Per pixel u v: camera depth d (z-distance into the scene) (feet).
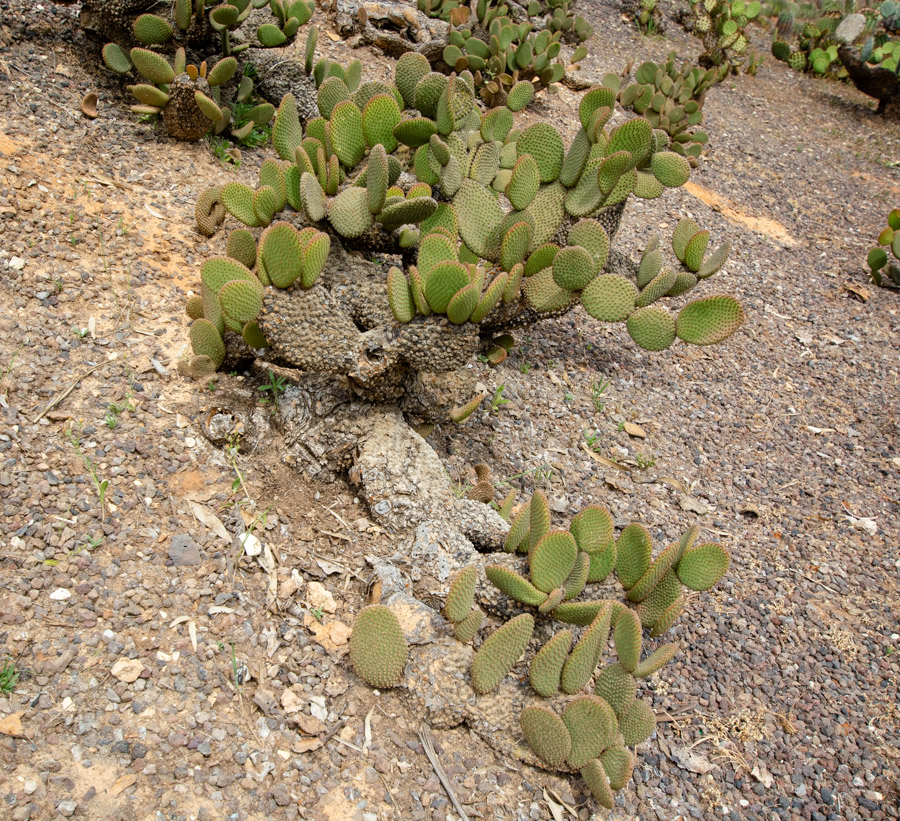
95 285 4.78
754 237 8.79
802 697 4.37
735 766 4.01
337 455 4.29
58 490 3.78
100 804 2.98
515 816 3.45
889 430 6.46
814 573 5.07
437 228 4.61
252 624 3.67
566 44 11.42
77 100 5.97
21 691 3.16
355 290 4.34
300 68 7.05
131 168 5.73
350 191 4.41
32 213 4.98
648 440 5.68
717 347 6.96
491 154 5.01
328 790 3.29
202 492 4.05
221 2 6.23
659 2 14.84
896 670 4.59
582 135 4.86
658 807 3.77
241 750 3.28
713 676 4.39
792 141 11.66
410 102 5.30
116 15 5.96
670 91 10.13
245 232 4.61
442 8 9.56
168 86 5.82
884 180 11.14
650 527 5.00
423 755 3.52
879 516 5.60
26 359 4.22
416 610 3.76
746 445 5.96
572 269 4.73
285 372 4.34
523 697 3.69
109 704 3.23
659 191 5.43
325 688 3.59
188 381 4.46
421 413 4.58
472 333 4.12
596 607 3.63
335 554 4.05
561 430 5.46
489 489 4.53
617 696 3.66
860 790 4.01
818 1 17.39
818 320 7.73
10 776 2.95
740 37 12.96
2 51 5.91
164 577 3.67
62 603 3.44
